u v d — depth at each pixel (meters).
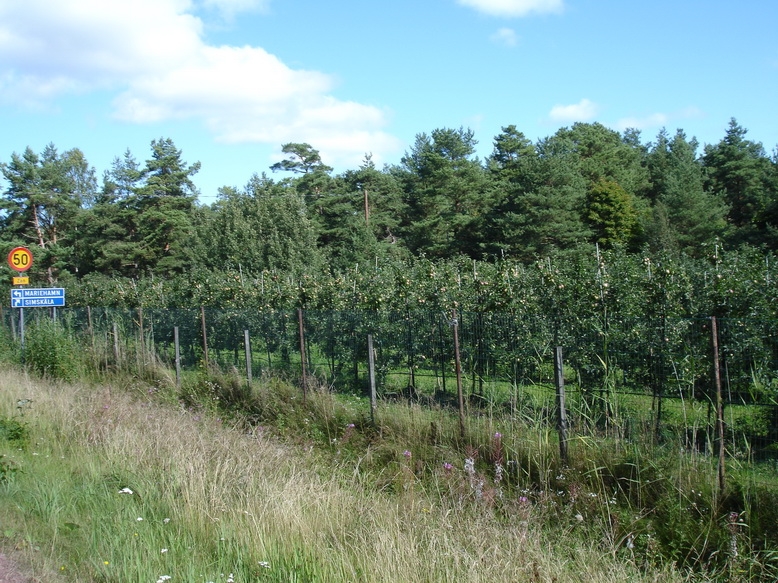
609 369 8.08
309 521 5.54
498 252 40.69
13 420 9.06
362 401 10.56
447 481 6.70
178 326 15.09
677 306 10.25
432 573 4.61
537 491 6.67
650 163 63.28
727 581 4.98
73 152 73.06
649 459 6.29
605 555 5.18
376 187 47.09
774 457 6.15
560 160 42.19
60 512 5.84
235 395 11.67
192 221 42.41
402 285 13.35
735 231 36.47
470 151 52.94
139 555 4.89
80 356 16.00
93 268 43.28
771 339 6.74
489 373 10.25
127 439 7.94
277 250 28.75
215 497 6.02
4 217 44.34
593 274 10.85
